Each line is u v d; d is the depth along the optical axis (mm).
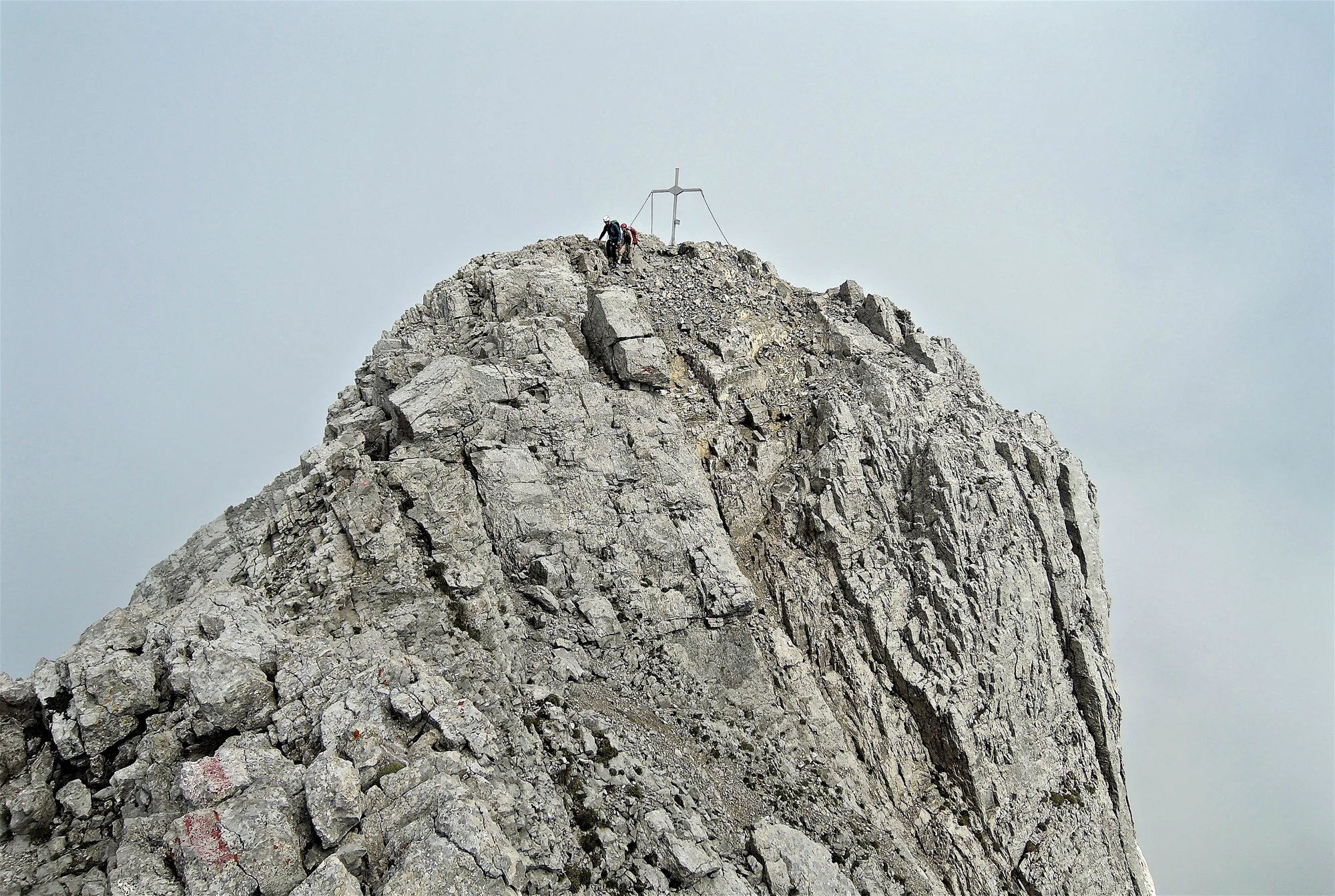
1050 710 30500
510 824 16047
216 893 13727
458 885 14250
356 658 18734
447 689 18422
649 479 28406
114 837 15438
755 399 33094
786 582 29328
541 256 37219
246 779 15555
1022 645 30219
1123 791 31641
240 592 19594
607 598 25875
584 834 18125
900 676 28297
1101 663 32781
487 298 33406
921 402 33875
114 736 16609
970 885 25422
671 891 17953
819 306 38625
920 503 31219
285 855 14367
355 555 21047
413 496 23203
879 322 37719
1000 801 27328
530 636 24141
